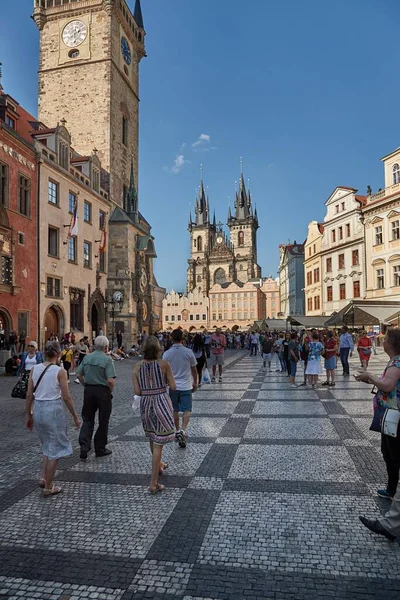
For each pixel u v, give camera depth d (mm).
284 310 92875
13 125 32500
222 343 18547
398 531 4375
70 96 47000
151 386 6148
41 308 30734
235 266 154500
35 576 4020
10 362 21891
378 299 47406
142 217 55688
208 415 11031
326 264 58281
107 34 46344
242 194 162625
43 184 31516
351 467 6801
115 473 6789
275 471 6691
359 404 12156
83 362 7902
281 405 12266
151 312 51656
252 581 3891
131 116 52125
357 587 3797
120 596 3703
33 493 6027
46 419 5969
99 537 4723
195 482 6305
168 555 4336
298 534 4727
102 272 41938
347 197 53594
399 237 44781
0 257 26266
